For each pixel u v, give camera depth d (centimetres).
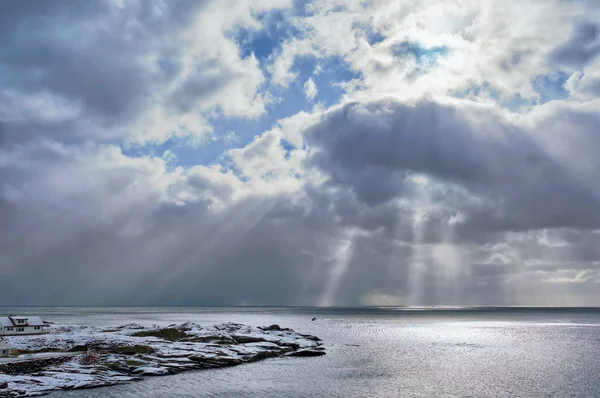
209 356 8662
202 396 5984
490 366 8781
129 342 9812
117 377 6881
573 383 7044
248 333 13538
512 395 6234
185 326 15200
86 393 5916
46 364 7362
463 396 6166
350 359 9675
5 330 11231
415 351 11288
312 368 8362
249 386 6631
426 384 6938
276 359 9562
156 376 7219
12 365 6950
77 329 13838
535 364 9056
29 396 5697
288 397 6006
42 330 11981
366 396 6122
